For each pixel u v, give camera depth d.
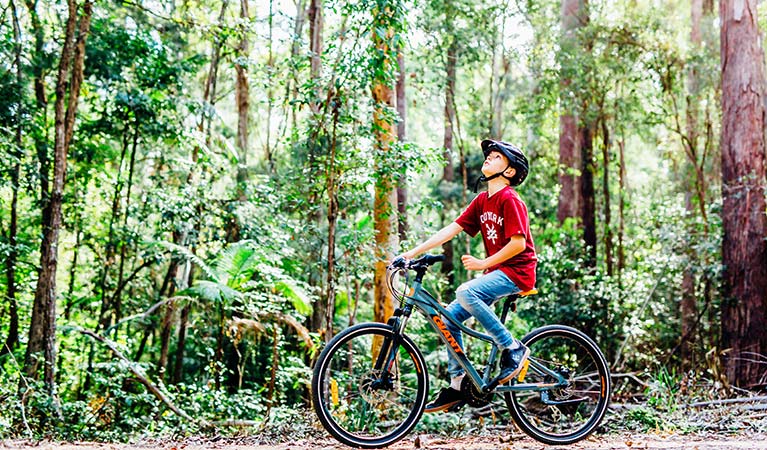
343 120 9.23
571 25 19.12
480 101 19.72
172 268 15.55
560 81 18.58
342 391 8.55
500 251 4.37
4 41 13.16
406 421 4.59
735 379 13.27
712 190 19.81
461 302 4.43
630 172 29.30
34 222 14.93
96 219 16.11
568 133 20.56
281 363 13.20
